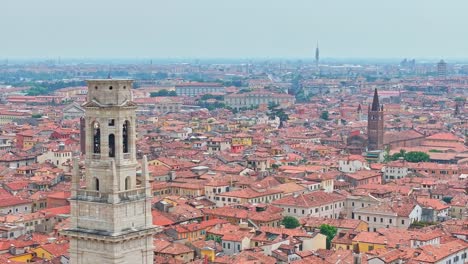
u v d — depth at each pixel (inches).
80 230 4817.9
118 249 4744.1
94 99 4778.5
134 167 4869.6
